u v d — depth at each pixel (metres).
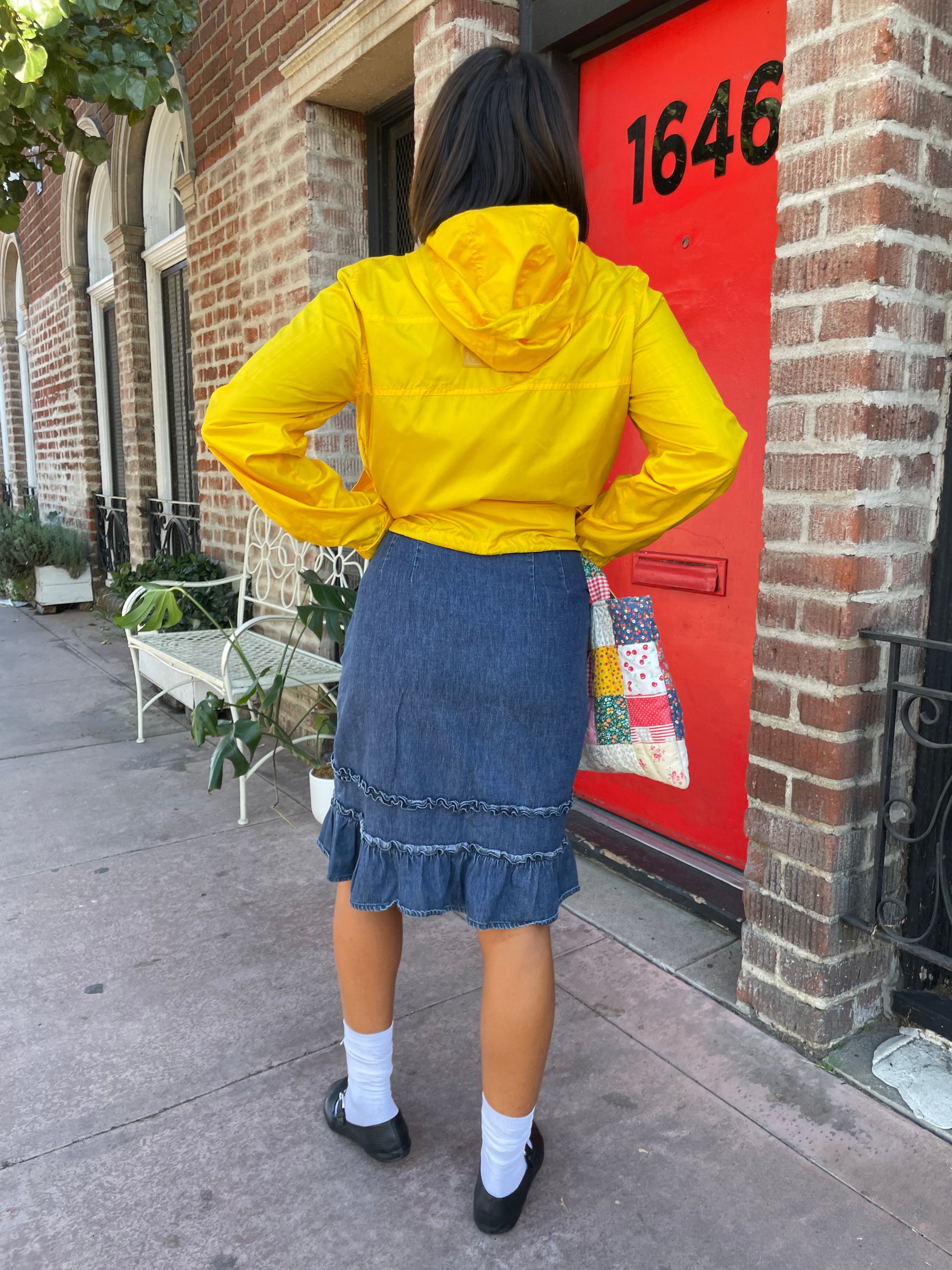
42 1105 1.93
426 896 1.42
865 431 1.83
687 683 2.82
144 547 7.01
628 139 2.79
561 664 1.36
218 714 3.46
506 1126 1.52
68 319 8.52
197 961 2.50
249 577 4.82
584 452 1.31
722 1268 1.53
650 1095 1.95
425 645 1.34
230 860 3.14
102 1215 1.64
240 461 1.27
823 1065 2.05
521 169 1.26
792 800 2.05
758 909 2.17
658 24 2.62
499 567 1.34
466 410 1.26
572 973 2.42
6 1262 1.54
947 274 1.90
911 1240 1.59
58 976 2.43
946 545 1.99
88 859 3.14
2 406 11.87
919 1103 1.91
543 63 1.31
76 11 3.44
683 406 1.26
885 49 1.71
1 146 4.16
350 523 1.37
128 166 6.52
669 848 2.88
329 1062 2.07
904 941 1.95
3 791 3.79
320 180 3.92
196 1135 1.84
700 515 2.70
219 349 4.94
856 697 1.95
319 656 3.96
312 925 2.69
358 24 3.37
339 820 1.52
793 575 1.99
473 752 1.36
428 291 1.24
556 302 1.20
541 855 1.39
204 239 4.96
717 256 2.55
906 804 1.93
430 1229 1.61
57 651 6.59
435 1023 2.21
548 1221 1.63
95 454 8.47
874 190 1.75
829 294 1.85
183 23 3.69
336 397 1.28
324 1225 1.62
